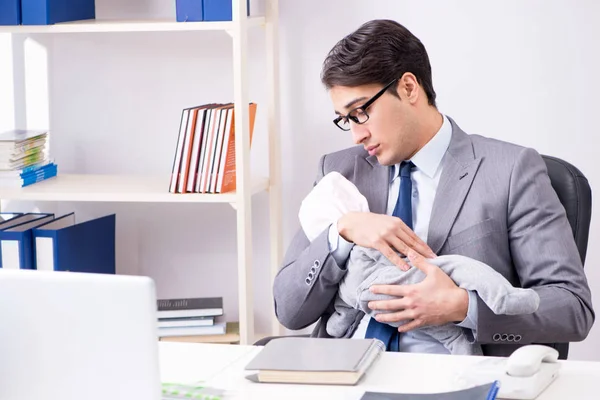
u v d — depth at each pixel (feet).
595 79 9.73
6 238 9.63
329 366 5.37
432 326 6.70
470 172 7.05
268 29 9.93
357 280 6.80
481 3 9.80
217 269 10.82
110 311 4.44
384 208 7.28
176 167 9.33
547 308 6.55
